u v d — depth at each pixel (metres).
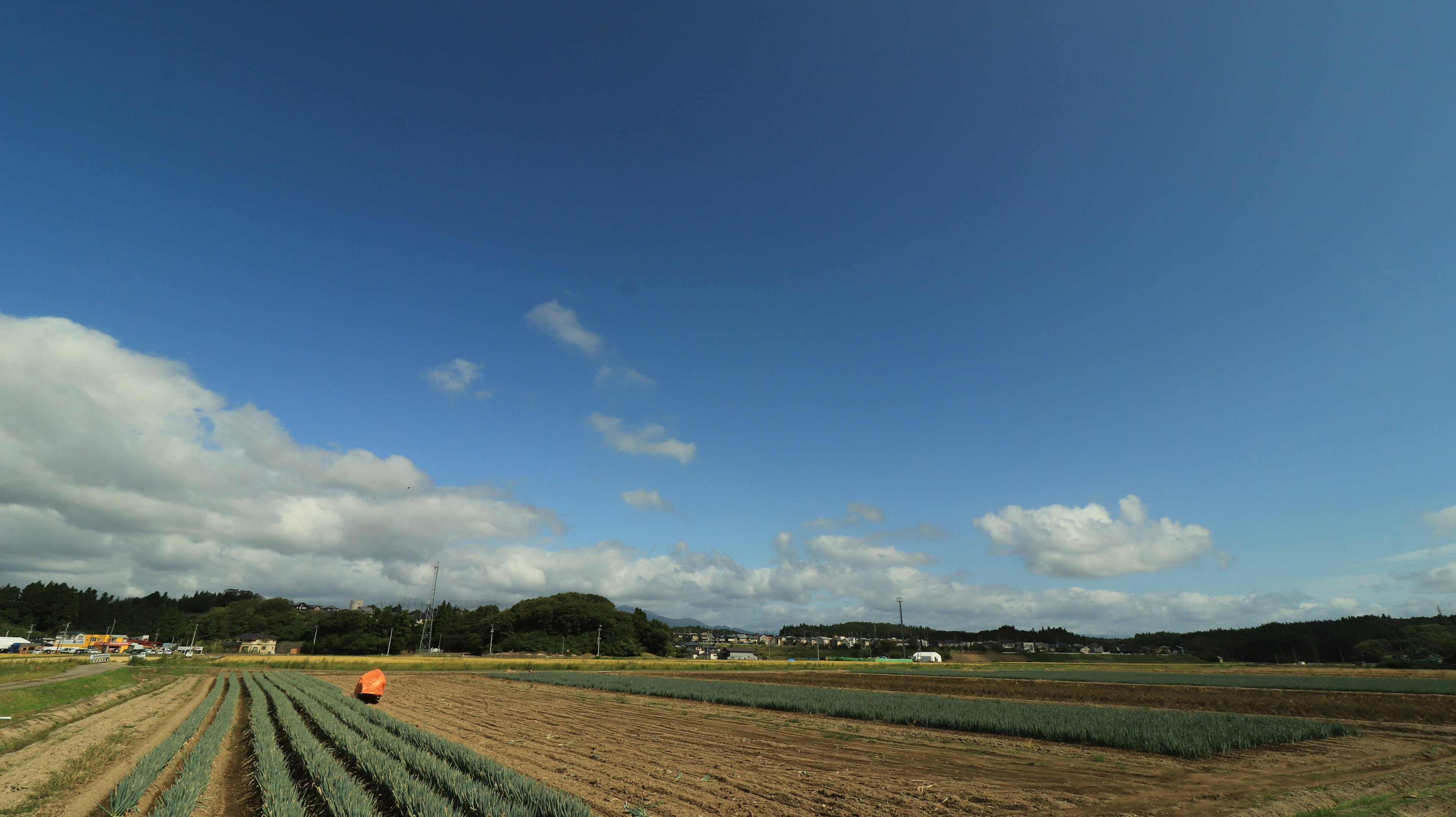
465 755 17.16
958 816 13.73
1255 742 22.69
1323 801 14.73
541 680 59.41
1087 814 13.92
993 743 23.70
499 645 142.88
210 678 56.81
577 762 18.97
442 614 158.12
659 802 14.46
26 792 14.90
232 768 18.16
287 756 18.86
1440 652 115.00
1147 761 20.12
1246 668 101.00
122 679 49.56
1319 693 41.78
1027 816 13.77
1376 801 14.72
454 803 13.03
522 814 11.50
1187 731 23.38
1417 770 18.30
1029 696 46.47
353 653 133.88
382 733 21.11
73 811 13.44
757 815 13.62
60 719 27.33
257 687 43.88
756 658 154.25
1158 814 13.87
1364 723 30.12
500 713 32.69
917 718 29.14
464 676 68.50
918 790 16.05
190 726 24.59
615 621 148.62
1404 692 43.75
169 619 183.25
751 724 29.06
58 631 169.38
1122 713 30.94
